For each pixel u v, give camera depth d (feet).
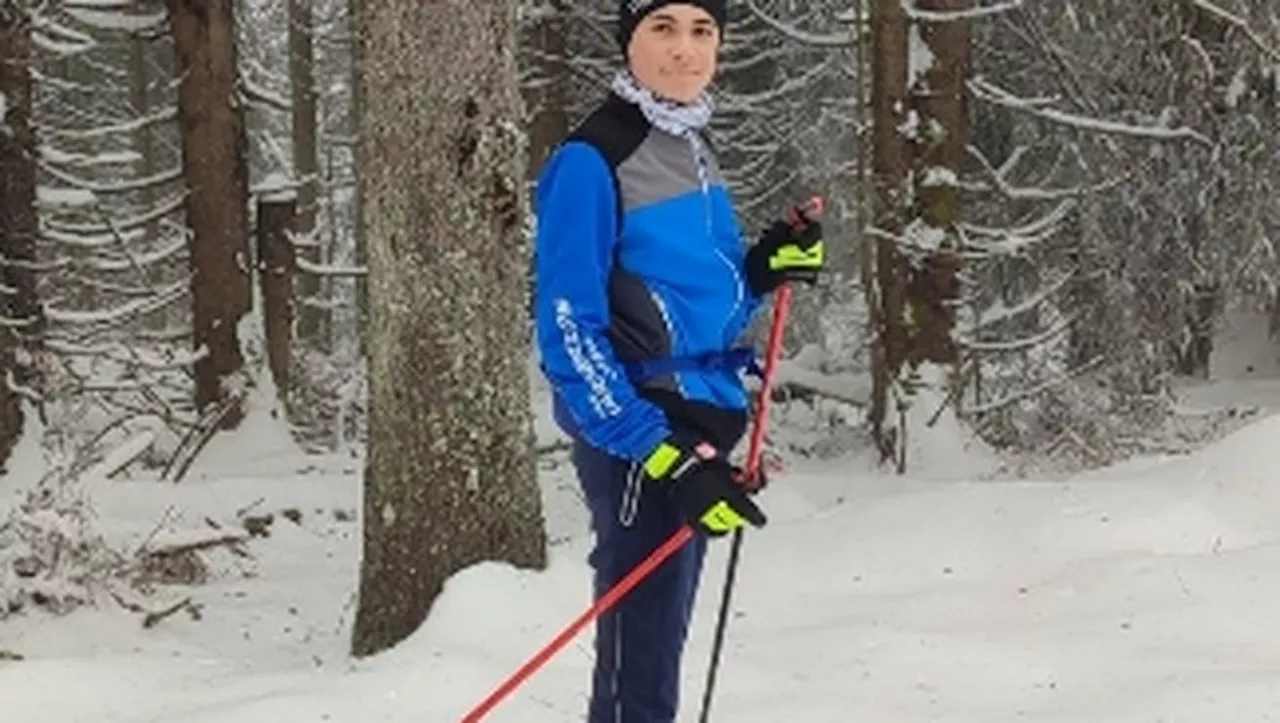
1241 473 20.15
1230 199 42.55
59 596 19.01
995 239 39.19
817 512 23.76
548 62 49.03
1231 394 50.62
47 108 54.80
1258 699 13.03
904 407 34.96
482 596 15.85
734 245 10.64
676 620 10.87
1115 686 13.92
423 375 16.08
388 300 16.12
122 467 28.73
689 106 10.23
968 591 17.65
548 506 31.07
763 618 17.40
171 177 39.81
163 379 42.96
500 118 15.99
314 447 40.75
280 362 40.63
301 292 69.97
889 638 15.75
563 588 16.56
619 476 10.48
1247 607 15.75
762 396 11.05
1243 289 44.21
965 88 34.86
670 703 11.03
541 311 9.86
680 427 10.02
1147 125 41.39
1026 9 40.88
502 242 16.24
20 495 26.23
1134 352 41.52
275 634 18.58
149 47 67.56
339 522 29.17
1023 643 15.43
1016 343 37.35
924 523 20.18
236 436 38.06
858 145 35.47
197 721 13.57
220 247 38.81
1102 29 41.32
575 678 14.67
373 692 14.14
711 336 10.23
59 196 36.83
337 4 80.23
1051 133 42.32
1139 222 41.65
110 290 41.81
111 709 14.60
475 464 16.29
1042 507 19.99
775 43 52.70
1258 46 36.32
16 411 31.68
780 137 52.90
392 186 15.89
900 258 35.17
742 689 14.55
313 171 73.67
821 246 11.00
